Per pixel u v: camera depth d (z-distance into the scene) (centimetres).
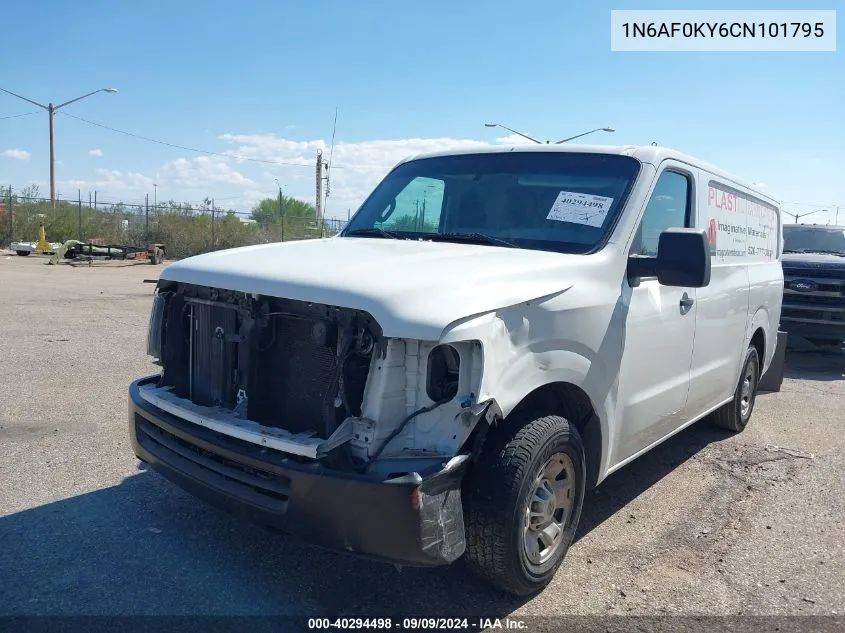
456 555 309
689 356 505
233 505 336
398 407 313
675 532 462
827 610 371
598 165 459
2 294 1536
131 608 346
